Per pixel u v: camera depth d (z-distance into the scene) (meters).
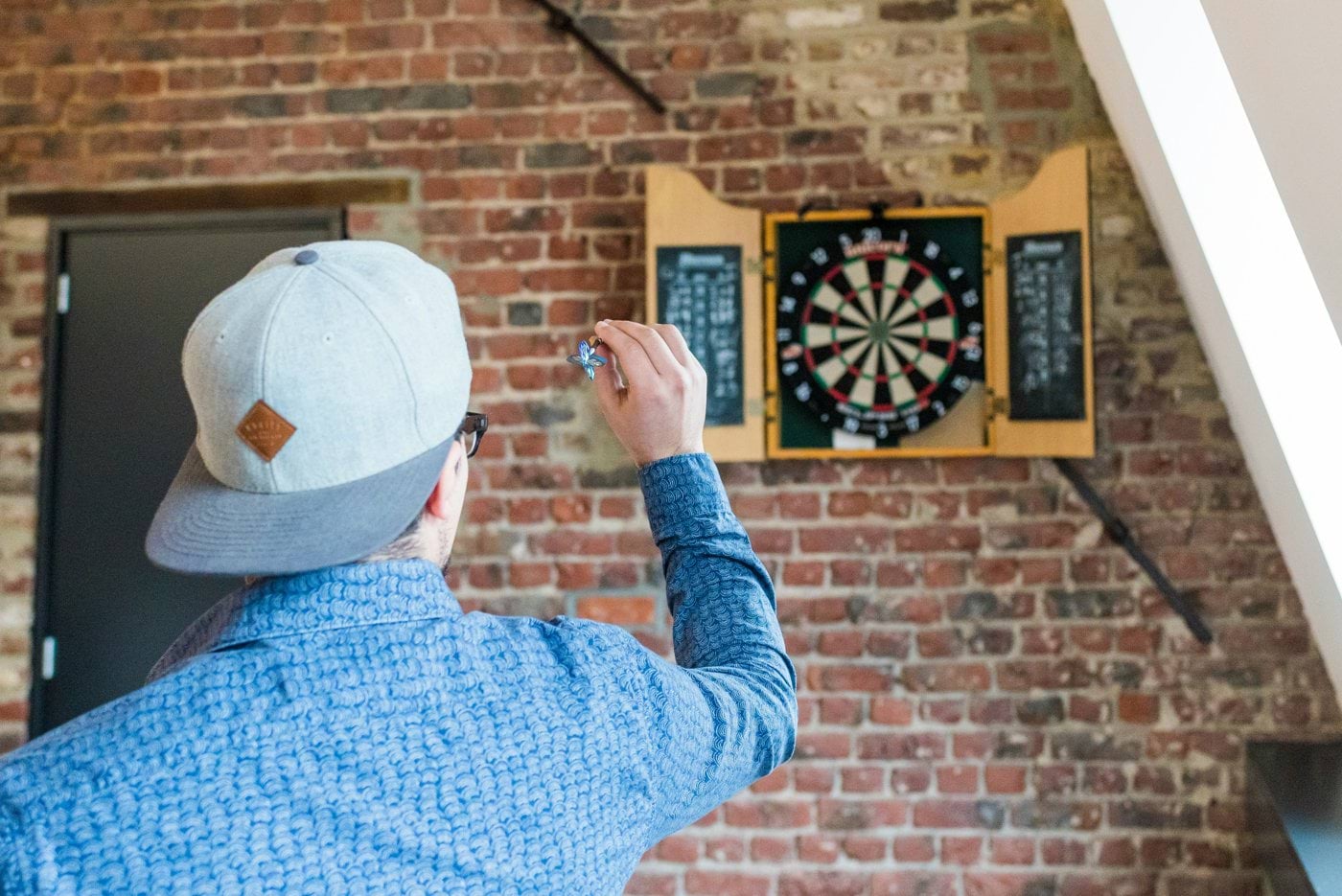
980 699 2.97
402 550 0.70
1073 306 2.83
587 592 3.10
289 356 0.65
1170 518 2.93
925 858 2.97
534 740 0.68
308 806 0.61
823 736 3.01
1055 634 2.96
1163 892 2.89
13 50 3.25
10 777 0.57
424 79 3.17
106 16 3.24
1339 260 1.65
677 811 0.76
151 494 3.16
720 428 2.97
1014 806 2.95
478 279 3.14
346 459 0.67
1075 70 2.98
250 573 0.64
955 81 3.02
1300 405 2.46
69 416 3.19
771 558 3.04
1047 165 2.86
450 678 0.67
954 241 2.97
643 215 3.10
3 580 3.16
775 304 3.01
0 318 3.21
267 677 0.63
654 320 2.99
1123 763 2.92
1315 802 2.39
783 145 3.06
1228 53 1.68
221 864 0.58
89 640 3.14
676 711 0.74
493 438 3.13
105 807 0.57
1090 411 2.80
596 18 3.13
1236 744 2.89
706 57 3.09
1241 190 2.47
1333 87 1.40
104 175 3.22
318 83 3.19
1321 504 2.44
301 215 3.18
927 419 2.94
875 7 3.05
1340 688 2.81
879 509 3.02
